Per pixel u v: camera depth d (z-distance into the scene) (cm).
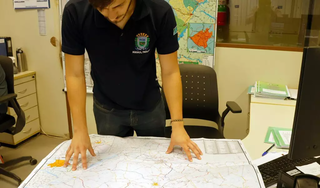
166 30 113
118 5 90
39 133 309
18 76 269
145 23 110
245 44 233
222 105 251
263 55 230
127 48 113
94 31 109
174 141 116
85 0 108
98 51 115
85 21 107
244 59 235
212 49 233
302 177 86
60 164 106
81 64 117
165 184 93
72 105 115
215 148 118
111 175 99
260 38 242
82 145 109
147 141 126
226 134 258
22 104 281
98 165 105
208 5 223
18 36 285
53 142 293
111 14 93
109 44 112
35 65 288
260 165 110
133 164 106
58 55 276
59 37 269
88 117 282
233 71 240
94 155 112
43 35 274
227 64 240
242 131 253
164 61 122
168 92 124
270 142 137
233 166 103
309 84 79
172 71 124
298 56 223
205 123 257
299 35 232
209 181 94
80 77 117
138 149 118
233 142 124
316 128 84
